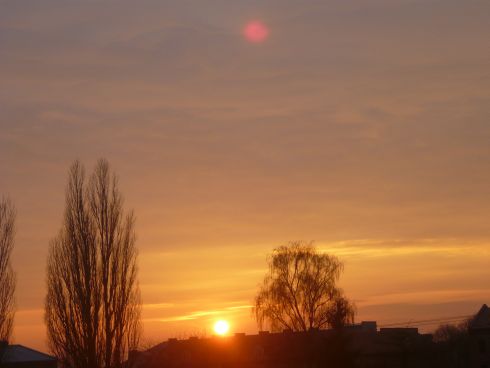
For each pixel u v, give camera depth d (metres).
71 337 45.88
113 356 46.12
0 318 50.91
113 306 46.66
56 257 46.91
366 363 90.38
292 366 78.00
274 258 76.44
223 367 89.75
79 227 47.16
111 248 47.34
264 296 75.50
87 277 46.47
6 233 51.72
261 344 88.62
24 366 75.94
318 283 75.44
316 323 75.25
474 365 97.44
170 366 92.31
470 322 101.50
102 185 48.16
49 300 46.50
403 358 91.12
